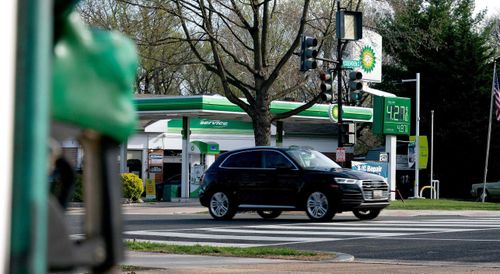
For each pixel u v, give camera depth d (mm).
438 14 83188
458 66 83688
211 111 62250
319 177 34531
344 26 43094
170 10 48500
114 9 51344
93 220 2371
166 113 63031
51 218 2170
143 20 49938
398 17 57094
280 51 76812
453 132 84312
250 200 35969
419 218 37625
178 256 21359
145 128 70312
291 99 80438
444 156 85562
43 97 2076
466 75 83812
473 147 84188
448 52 84438
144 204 56812
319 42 55938
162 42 51188
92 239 2338
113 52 2426
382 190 35281
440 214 41219
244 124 75875
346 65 47469
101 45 2408
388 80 89688
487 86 83312
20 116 2020
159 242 25594
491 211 44031
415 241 25859
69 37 2307
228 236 28516
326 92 42219
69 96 2293
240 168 36438
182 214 42719
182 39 50531
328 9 72375
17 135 2012
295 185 35000
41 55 2076
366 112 72250
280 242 26344
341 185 34156
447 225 32406
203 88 98812
